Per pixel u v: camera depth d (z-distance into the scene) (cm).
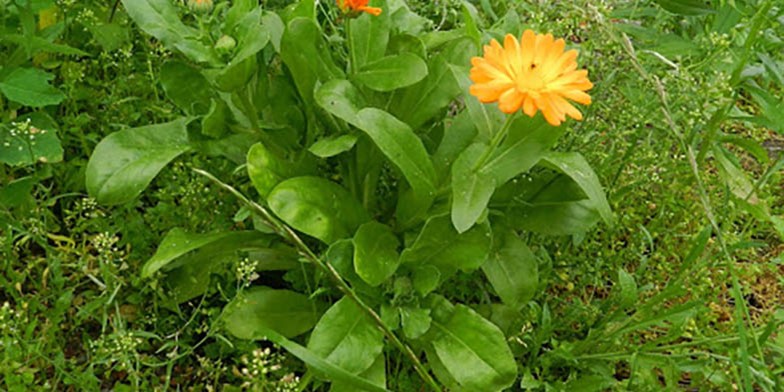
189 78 40
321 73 38
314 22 37
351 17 36
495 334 36
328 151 36
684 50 48
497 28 45
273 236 39
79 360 39
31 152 40
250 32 36
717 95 43
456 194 34
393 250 38
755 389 39
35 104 42
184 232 38
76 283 41
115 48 47
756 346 35
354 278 37
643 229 42
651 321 37
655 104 44
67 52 44
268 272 44
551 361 38
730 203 49
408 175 35
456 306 37
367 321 35
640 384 38
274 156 38
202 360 37
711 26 53
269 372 38
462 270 37
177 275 40
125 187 37
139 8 37
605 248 45
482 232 36
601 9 45
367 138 39
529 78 30
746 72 48
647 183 46
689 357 40
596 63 45
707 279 43
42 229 39
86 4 49
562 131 36
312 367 33
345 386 34
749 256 49
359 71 38
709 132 47
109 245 37
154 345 40
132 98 44
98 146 37
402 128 36
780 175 51
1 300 41
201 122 39
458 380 35
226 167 42
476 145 36
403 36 40
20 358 36
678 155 47
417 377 38
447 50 39
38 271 41
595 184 36
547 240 44
